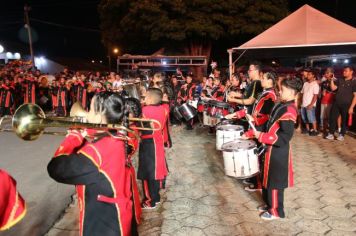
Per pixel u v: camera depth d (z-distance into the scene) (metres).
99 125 2.04
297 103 9.17
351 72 7.83
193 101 9.72
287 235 3.67
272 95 4.46
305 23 8.22
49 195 4.88
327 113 8.73
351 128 9.45
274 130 3.68
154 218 4.09
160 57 15.78
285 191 4.89
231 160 4.12
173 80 10.66
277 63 16.77
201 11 19.75
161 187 4.81
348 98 7.86
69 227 3.93
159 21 19.47
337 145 7.60
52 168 1.94
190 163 6.33
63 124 1.96
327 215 4.13
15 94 13.48
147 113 4.09
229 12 19.55
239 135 5.29
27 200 4.70
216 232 3.75
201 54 21.77
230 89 7.63
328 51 10.34
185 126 10.41
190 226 3.89
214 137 8.68
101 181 2.09
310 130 8.80
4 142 8.45
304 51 10.47
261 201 4.56
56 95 13.46
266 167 3.85
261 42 8.62
